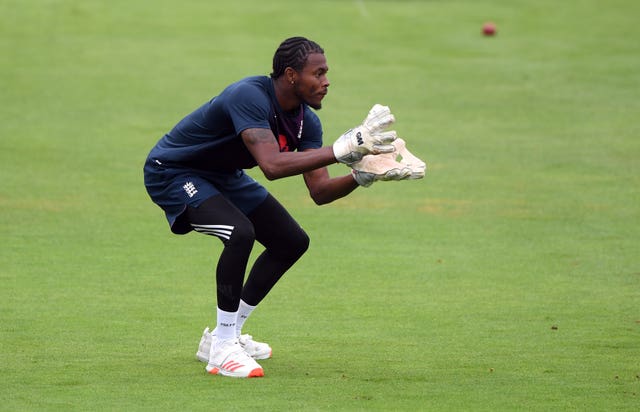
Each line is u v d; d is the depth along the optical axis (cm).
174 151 2209
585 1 9219
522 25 8419
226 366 2162
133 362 2270
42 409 1908
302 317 2722
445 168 4962
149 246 3556
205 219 2175
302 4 8950
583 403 1991
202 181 2211
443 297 2952
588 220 4025
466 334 2556
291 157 2027
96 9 8506
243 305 2312
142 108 6075
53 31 7819
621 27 8325
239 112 2077
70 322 2619
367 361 2305
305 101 2131
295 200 4375
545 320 2700
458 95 6512
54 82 6562
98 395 2005
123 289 2988
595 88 6688
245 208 2266
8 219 3912
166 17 8350
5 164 4850
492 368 2248
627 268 3316
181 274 3184
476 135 5631
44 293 2917
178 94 6388
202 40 7712
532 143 5469
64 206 4150
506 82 6831
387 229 3881
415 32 8150
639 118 6003
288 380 2138
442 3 9156
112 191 4441
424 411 1930
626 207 4241
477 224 3966
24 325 2580
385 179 2059
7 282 3036
